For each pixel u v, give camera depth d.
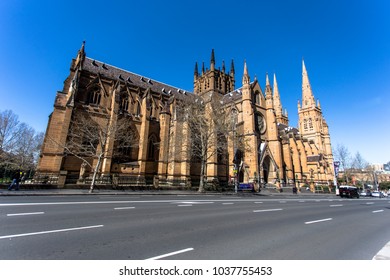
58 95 38.81
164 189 35.44
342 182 98.44
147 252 6.91
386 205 30.70
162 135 46.31
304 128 111.88
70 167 36.47
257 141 59.03
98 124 39.56
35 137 68.25
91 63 50.66
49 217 11.48
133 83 54.03
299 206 23.19
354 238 9.84
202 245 7.82
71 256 6.41
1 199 17.61
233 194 37.50
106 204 17.19
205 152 40.41
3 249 6.79
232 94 68.56
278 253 7.33
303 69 117.81
